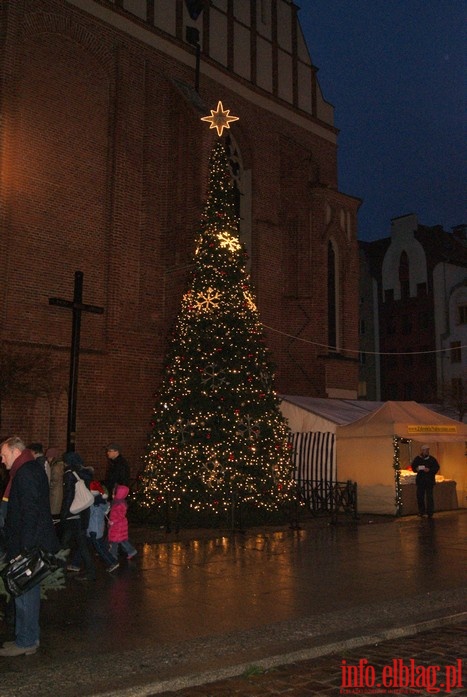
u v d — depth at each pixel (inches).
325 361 875.4
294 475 685.9
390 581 330.3
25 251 630.5
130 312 709.3
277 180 908.0
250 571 354.3
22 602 214.4
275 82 930.1
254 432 578.2
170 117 773.9
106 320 688.4
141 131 746.2
